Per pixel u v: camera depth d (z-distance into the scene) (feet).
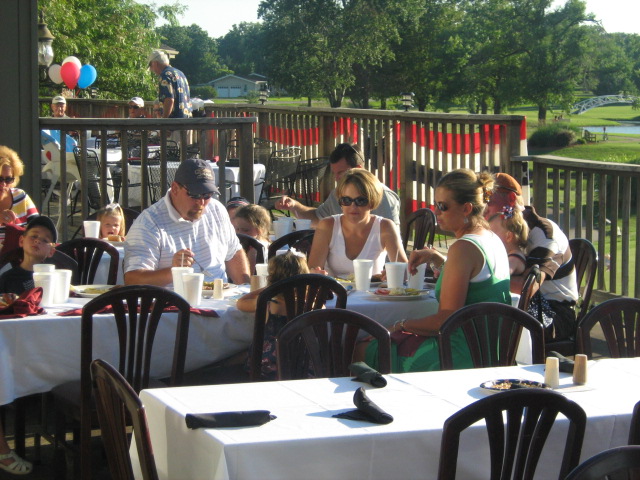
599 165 20.98
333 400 8.57
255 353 11.79
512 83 127.65
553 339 14.74
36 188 23.30
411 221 20.72
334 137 33.63
